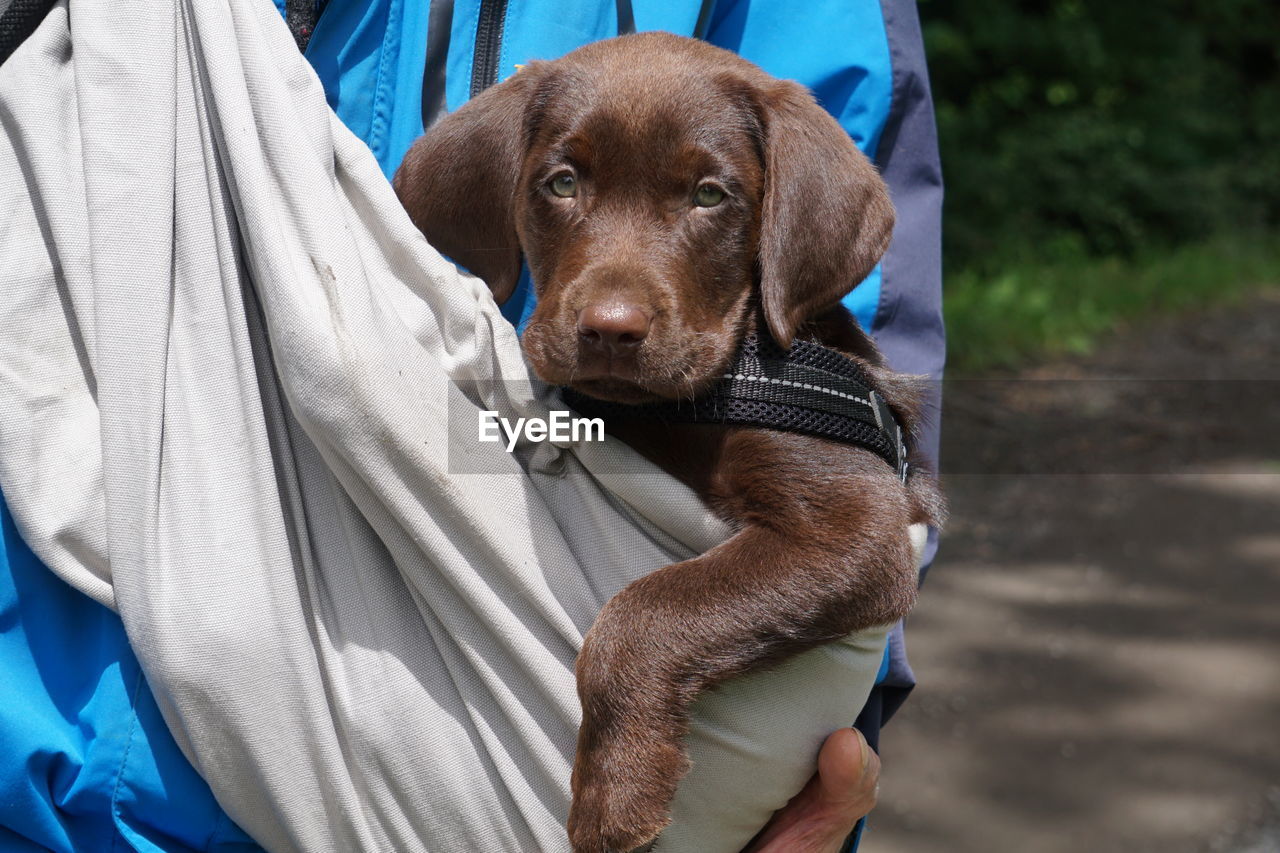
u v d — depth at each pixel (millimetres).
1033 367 3340
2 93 741
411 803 717
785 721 741
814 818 763
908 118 848
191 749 715
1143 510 2518
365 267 728
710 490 758
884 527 749
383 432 702
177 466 717
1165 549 2352
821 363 772
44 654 728
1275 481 2635
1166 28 5086
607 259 765
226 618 704
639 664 721
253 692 704
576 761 721
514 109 798
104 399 715
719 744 735
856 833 829
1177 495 2580
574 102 790
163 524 713
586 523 744
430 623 725
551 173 790
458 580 714
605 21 833
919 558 780
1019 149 4500
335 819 717
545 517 731
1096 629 2051
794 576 735
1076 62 4758
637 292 751
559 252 786
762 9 850
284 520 722
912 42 852
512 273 805
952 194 4328
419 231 759
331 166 737
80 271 726
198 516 713
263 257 707
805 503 747
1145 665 1932
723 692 735
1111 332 3650
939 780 1634
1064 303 3746
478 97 804
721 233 783
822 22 842
